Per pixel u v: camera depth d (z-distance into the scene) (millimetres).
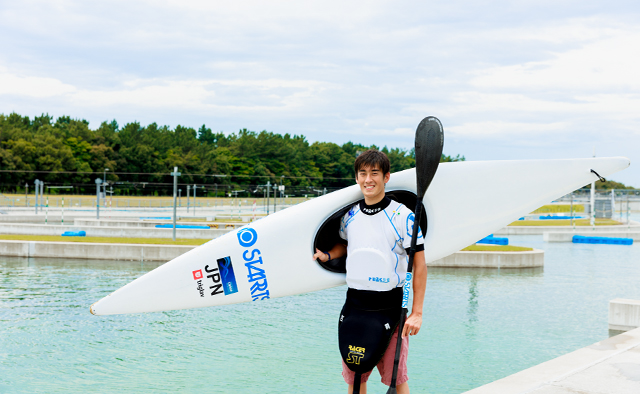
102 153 99125
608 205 49188
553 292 13539
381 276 2832
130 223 30969
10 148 90500
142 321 10055
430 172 2943
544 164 3752
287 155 122750
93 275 14969
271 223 3471
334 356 8047
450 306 11727
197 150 112188
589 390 3689
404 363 2947
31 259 18062
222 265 3471
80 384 6820
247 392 6547
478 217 3686
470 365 7645
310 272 3502
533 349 8453
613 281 15359
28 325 9633
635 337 5316
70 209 56812
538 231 33438
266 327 9734
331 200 3445
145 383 6832
